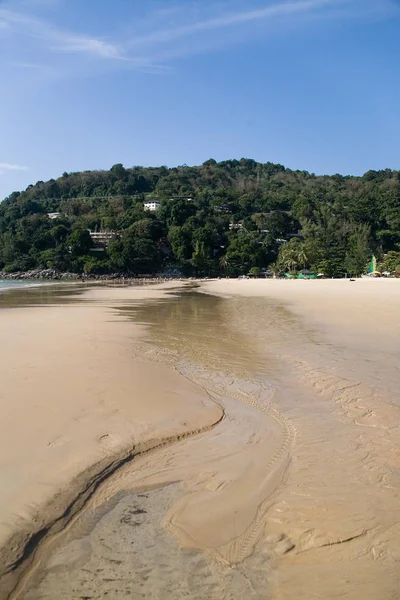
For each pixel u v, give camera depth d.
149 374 9.16
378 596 3.19
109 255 116.06
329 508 4.26
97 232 130.88
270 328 15.49
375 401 7.22
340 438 5.90
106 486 4.76
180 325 17.02
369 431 6.07
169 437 6.02
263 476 4.97
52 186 186.62
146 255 113.75
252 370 9.61
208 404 7.41
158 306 27.22
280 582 3.35
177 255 118.12
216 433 6.26
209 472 5.09
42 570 3.52
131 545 3.81
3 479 4.71
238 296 36.81
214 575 3.44
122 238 118.12
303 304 25.56
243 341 13.09
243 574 3.44
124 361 10.29
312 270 98.94
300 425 6.44
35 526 3.99
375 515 4.13
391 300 25.61
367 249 97.31
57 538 3.89
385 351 10.82
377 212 118.19
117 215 138.50
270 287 50.91
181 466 5.25
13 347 11.73
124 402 7.30
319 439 5.90
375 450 5.48
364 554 3.62
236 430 6.36
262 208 153.88
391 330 13.86
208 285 65.44
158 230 123.31
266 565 3.53
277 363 10.15
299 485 4.72
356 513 4.17
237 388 8.35
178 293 44.03
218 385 8.56
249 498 4.52
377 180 173.88
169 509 4.34
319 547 3.71
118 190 183.38
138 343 12.88
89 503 4.43
